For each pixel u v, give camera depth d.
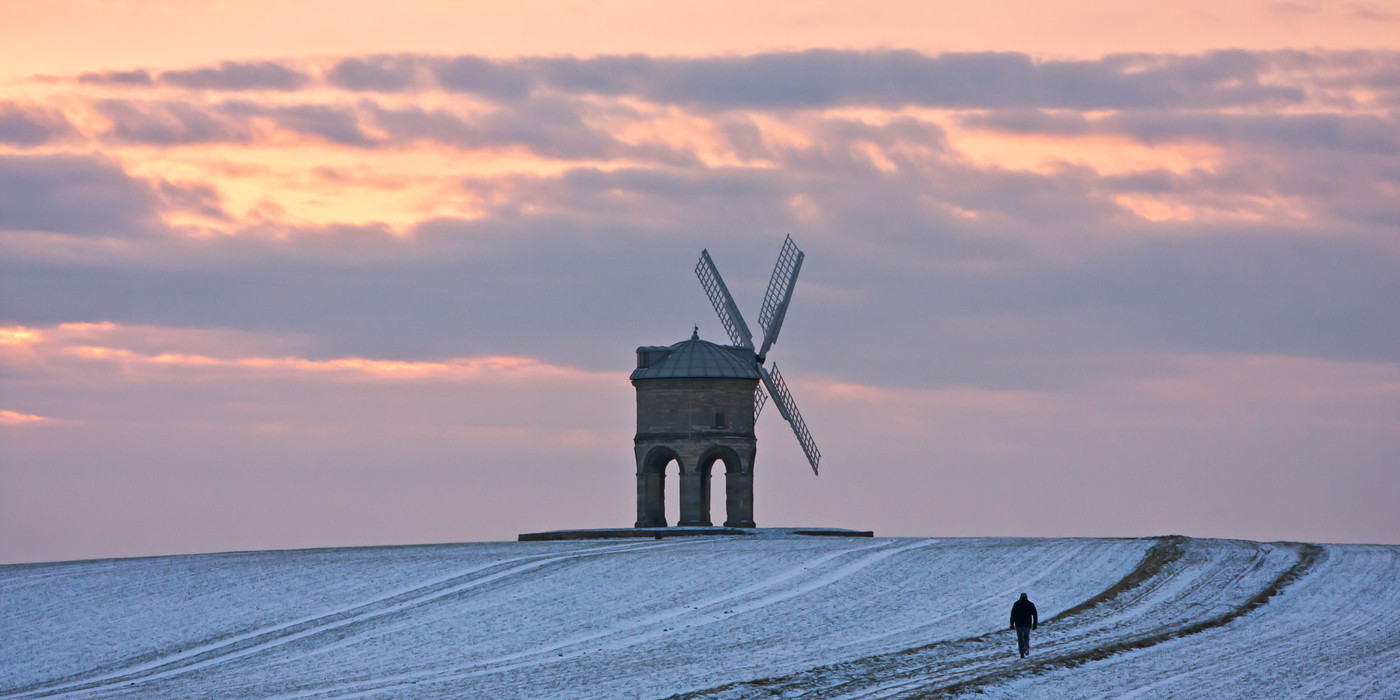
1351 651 148.00
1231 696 127.69
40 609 190.50
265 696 137.88
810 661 142.38
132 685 149.12
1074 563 198.62
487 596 189.00
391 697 132.38
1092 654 144.25
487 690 133.88
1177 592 179.50
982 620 164.12
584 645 158.50
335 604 188.50
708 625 166.25
